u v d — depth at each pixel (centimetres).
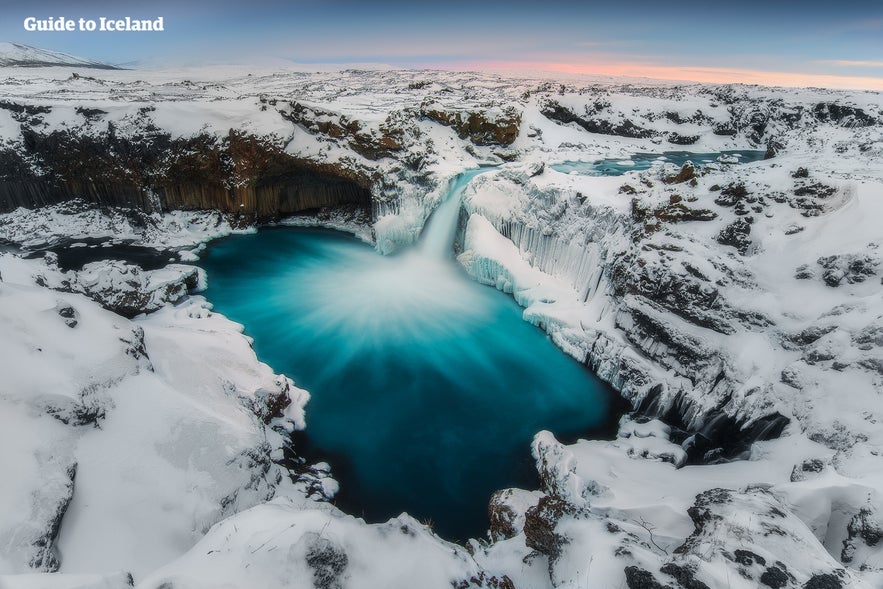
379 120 4588
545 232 3294
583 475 1702
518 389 2542
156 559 1348
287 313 3272
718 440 1997
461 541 1725
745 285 2195
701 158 6788
